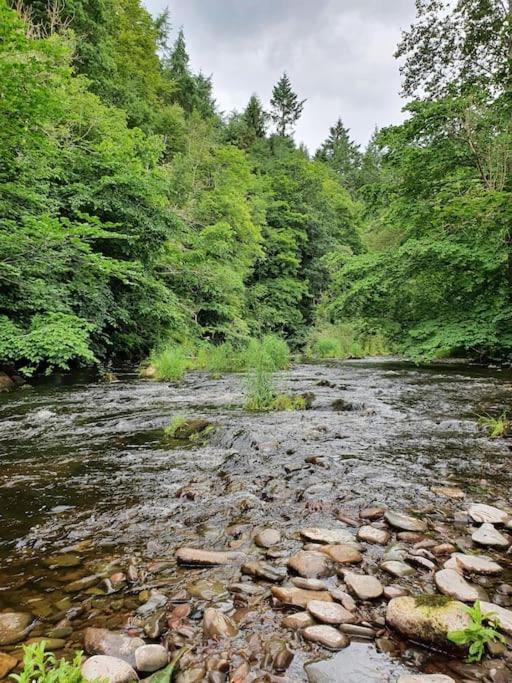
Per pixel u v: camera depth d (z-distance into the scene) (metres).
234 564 2.07
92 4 18.83
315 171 42.50
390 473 3.37
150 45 28.83
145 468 3.56
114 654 1.42
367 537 2.29
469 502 2.82
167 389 8.51
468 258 10.62
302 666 1.37
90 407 6.41
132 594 1.82
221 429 4.68
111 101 20.36
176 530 2.45
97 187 12.73
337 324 25.28
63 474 3.42
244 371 12.11
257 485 3.14
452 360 15.06
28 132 7.69
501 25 11.24
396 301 13.06
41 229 7.91
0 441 4.44
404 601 1.62
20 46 6.57
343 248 34.78
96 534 2.40
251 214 28.27
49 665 1.38
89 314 12.04
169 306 16.05
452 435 4.55
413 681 1.29
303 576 1.92
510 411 5.82
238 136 42.72
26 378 9.70
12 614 1.66
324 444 4.20
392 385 8.66
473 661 1.39
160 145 16.41
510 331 11.13
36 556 2.16
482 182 10.90
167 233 14.50
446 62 12.26
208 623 1.58
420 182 12.41
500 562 2.07
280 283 30.61
